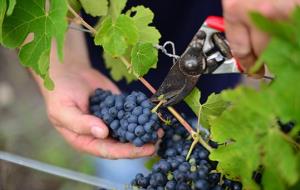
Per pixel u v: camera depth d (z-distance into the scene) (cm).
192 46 93
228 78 144
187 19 137
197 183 90
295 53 70
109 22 94
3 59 244
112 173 152
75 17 105
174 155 97
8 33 97
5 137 200
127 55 104
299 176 77
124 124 96
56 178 173
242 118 77
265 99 73
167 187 92
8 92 239
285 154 75
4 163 146
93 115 106
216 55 92
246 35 80
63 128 113
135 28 92
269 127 76
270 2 76
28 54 97
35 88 240
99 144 106
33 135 218
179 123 99
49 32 94
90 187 173
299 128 76
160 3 134
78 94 113
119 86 141
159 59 137
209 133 95
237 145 80
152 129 95
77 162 197
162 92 96
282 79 71
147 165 109
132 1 132
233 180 90
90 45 137
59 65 123
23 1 95
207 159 94
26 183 162
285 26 69
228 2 78
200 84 142
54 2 93
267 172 77
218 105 95
